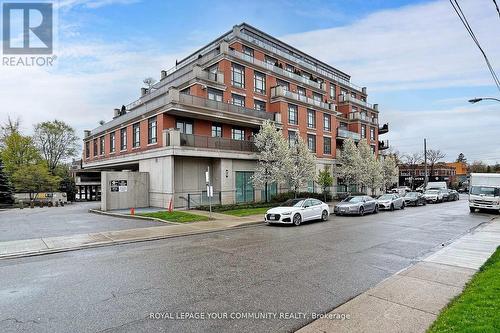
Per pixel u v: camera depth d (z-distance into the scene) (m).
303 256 9.06
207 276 7.13
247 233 13.65
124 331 4.53
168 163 22.91
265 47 36.59
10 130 46.72
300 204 17.16
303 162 27.91
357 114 48.50
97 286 6.54
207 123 27.25
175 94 23.20
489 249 9.74
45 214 22.30
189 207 22.84
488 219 18.83
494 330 3.76
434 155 82.12
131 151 29.23
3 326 4.74
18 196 40.59
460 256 8.82
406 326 4.49
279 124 31.23
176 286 6.47
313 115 38.09
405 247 10.34
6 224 16.28
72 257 9.31
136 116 28.09
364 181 37.91
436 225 15.99
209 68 32.12
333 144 40.97
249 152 27.47
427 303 5.36
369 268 7.77
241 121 27.95
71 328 4.65
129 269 7.83
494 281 5.88
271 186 30.55
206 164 26.14
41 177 39.31
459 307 4.80
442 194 37.69
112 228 14.69
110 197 22.95
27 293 6.18
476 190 23.42
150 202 25.00
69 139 56.22
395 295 5.75
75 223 16.50
